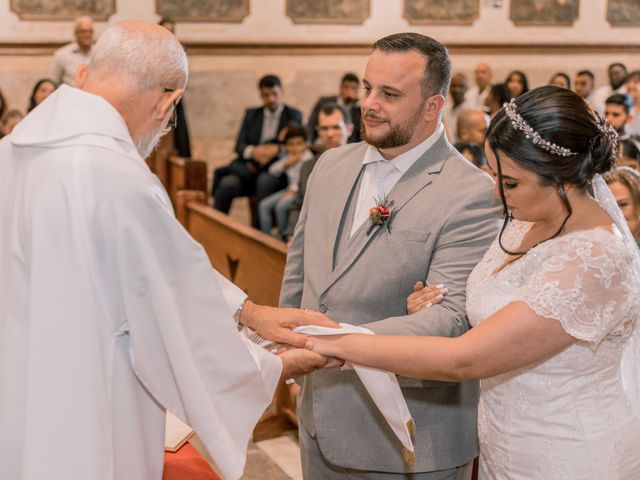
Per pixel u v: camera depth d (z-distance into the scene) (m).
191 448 2.50
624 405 1.98
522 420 1.98
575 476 1.93
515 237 2.06
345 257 2.34
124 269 1.85
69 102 1.93
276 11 9.72
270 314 2.27
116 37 1.97
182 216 5.73
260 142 7.99
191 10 9.49
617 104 6.48
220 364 1.97
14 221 1.92
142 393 1.99
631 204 3.34
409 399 2.30
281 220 7.10
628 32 10.88
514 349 1.83
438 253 2.25
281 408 4.16
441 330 2.14
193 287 1.92
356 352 2.06
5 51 9.08
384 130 2.27
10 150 2.00
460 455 2.35
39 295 1.84
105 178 1.85
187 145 8.27
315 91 9.98
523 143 1.81
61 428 1.83
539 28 10.59
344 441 2.36
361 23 9.97
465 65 10.45
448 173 2.32
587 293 1.79
